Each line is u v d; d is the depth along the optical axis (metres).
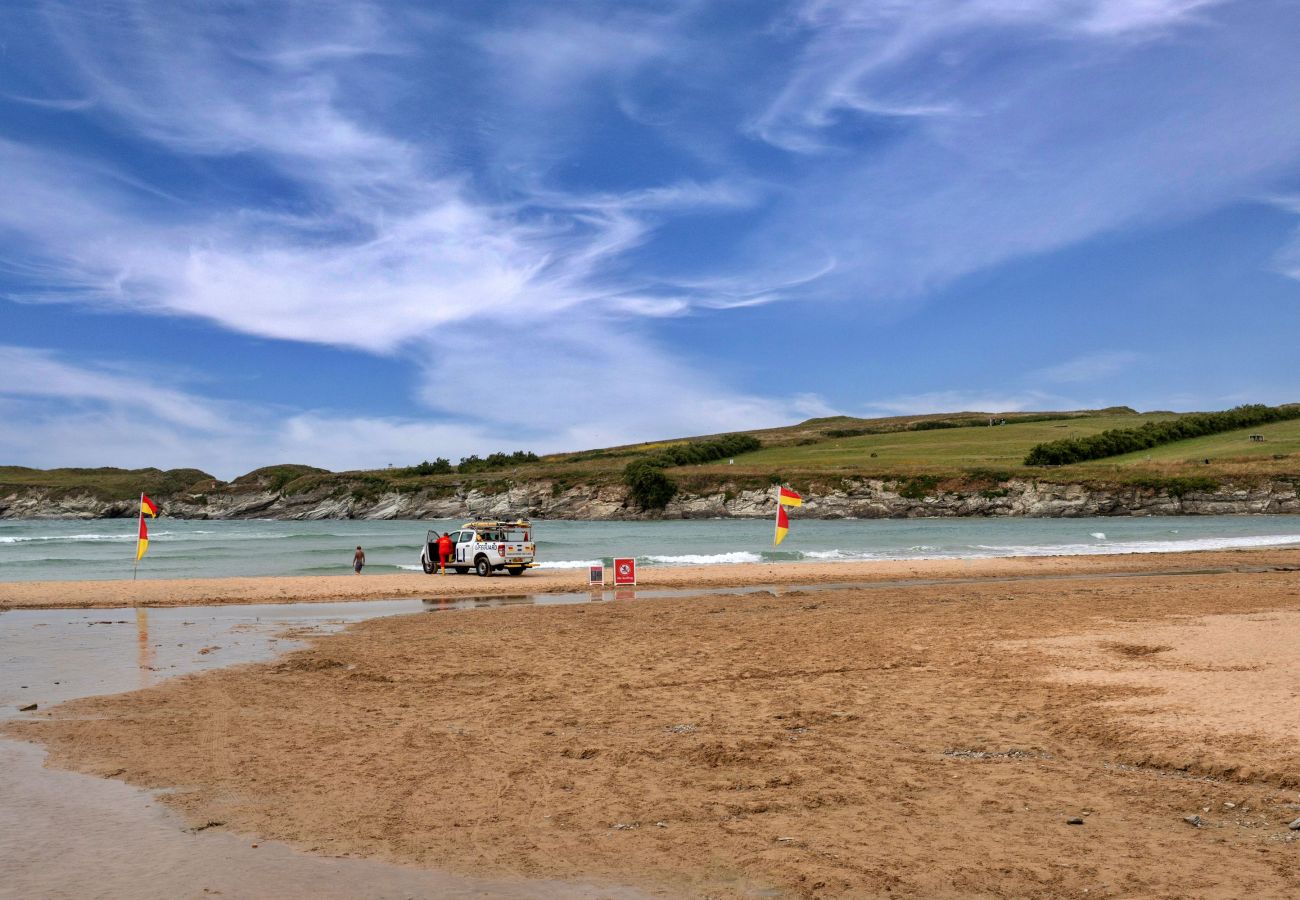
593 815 7.61
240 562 49.78
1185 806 7.58
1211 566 39.38
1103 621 19.25
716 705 12.11
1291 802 7.50
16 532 103.50
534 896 5.92
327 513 152.62
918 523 98.19
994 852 6.60
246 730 10.88
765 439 189.88
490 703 12.48
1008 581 33.53
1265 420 160.88
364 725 11.12
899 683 13.34
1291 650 14.16
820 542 65.31
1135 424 174.88
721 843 6.89
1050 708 11.24
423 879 6.23
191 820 7.53
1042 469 119.50
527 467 167.50
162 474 198.75
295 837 7.11
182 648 18.19
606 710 11.90
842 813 7.57
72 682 14.30
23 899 5.84
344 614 24.88
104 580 36.66
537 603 27.42
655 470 128.62
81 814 7.69
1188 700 11.02
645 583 34.22
